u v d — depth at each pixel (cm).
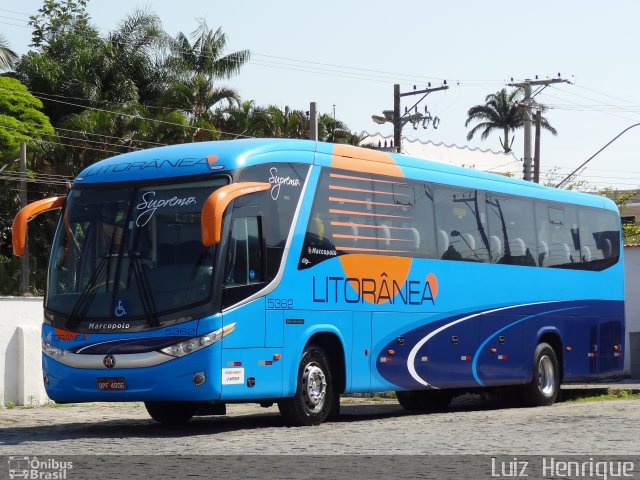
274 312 1554
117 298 1496
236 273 1501
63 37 5859
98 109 5250
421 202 1914
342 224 1709
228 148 1551
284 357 1570
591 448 1259
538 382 2231
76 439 1470
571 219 2397
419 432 1504
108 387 1482
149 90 5809
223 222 1488
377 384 1767
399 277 1833
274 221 1570
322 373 1658
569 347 2347
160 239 1502
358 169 1764
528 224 2238
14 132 4925
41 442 1427
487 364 2069
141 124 5228
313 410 1638
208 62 6009
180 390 1452
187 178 1517
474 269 2044
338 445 1321
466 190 2052
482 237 2081
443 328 1945
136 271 1499
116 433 1577
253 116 5822
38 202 1588
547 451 1230
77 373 1502
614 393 2678
